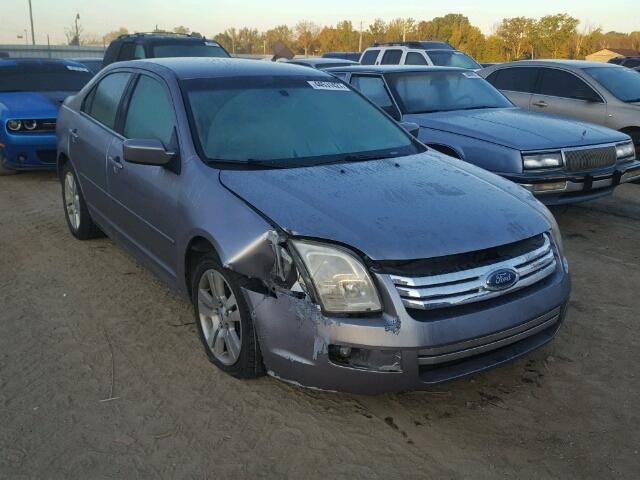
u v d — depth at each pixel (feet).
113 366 11.88
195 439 9.81
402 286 9.36
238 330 11.02
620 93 29.30
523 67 33.14
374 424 10.24
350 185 11.31
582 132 20.90
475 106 24.77
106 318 13.84
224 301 11.21
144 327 13.44
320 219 10.00
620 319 14.12
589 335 13.33
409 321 9.28
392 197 10.87
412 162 13.07
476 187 11.78
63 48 128.57
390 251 9.43
